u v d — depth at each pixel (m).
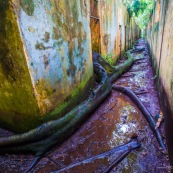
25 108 2.74
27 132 2.66
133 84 5.59
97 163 2.55
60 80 3.10
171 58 2.83
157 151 2.67
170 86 2.69
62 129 2.96
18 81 2.56
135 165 2.48
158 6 6.16
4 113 3.03
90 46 4.37
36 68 2.51
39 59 2.55
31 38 2.37
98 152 2.77
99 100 4.07
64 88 3.25
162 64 3.91
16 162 2.59
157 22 6.26
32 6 2.34
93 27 5.83
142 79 6.02
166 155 2.55
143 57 9.91
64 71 3.20
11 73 2.54
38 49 2.52
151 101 4.22
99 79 4.93
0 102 2.94
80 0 3.60
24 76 2.46
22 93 2.63
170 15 3.32
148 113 3.55
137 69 7.36
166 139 2.76
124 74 6.76
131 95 4.51
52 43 2.80
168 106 2.75
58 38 2.95
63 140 3.01
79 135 3.20
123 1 9.97
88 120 3.65
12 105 2.85
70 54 3.37
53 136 2.82
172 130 2.31
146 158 2.58
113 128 3.37
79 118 3.33
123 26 10.61
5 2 2.08
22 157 2.68
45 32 2.62
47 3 2.62
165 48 3.65
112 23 7.55
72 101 3.58
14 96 2.74
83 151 2.81
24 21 2.24
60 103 3.16
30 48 2.37
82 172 2.42
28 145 2.67
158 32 5.55
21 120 2.89
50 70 2.81
